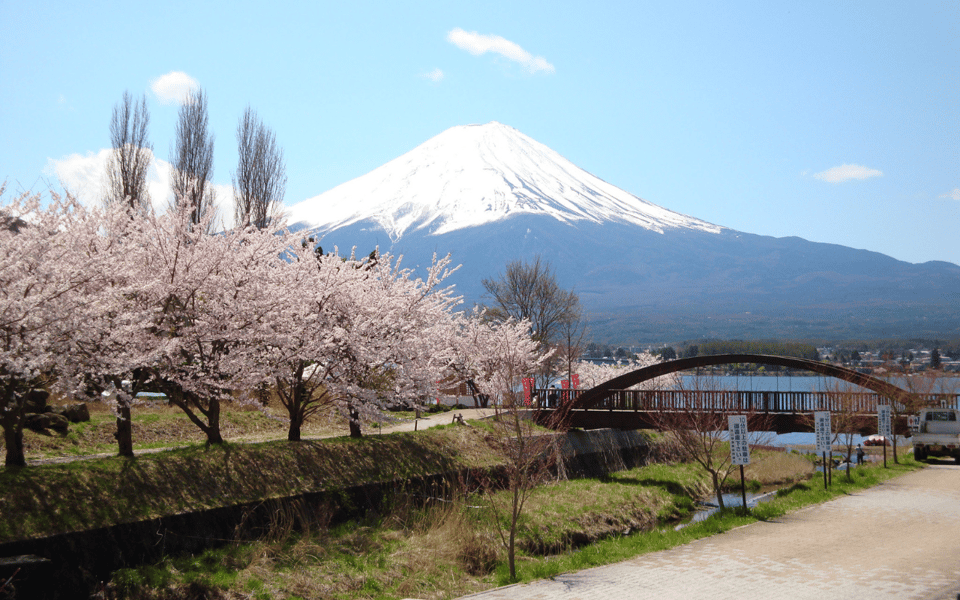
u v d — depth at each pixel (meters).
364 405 20.70
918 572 11.28
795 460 34.44
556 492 24.41
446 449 23.95
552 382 54.00
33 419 19.80
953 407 32.56
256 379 17.25
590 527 21.14
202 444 18.45
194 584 12.62
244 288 17.33
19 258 12.45
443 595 13.39
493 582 14.33
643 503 24.75
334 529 16.92
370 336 20.98
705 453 23.30
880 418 28.06
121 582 12.29
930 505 18.25
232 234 17.94
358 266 24.12
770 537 14.70
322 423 30.22
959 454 28.83
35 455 18.19
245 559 14.02
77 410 21.81
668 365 33.53
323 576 13.93
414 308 23.17
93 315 13.42
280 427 28.14
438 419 33.59
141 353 15.20
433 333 23.86
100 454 19.47
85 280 13.20
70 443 20.03
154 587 12.38
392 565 14.99
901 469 26.66
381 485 19.66
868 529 15.14
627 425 30.55
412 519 18.72
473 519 19.33
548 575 12.99
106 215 16.02
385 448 21.92
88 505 13.32
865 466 28.95
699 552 13.54
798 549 13.37
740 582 11.07
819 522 16.19
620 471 31.77
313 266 20.56
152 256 16.27
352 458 20.36
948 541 13.74
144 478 14.84
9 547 11.62
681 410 26.19
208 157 36.97
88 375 14.68
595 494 24.73
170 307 17.00
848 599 9.87
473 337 38.25
